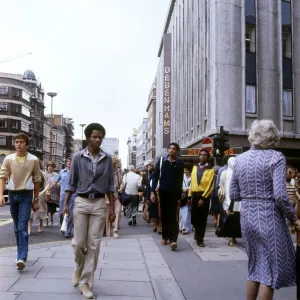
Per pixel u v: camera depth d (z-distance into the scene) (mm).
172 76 42375
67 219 9500
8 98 77688
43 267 5699
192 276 5438
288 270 3281
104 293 4531
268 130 3418
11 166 5535
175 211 7578
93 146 4652
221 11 21969
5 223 12852
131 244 8250
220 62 21734
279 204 3170
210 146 13789
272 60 23031
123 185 12773
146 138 116188
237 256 6906
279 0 23500
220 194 7645
